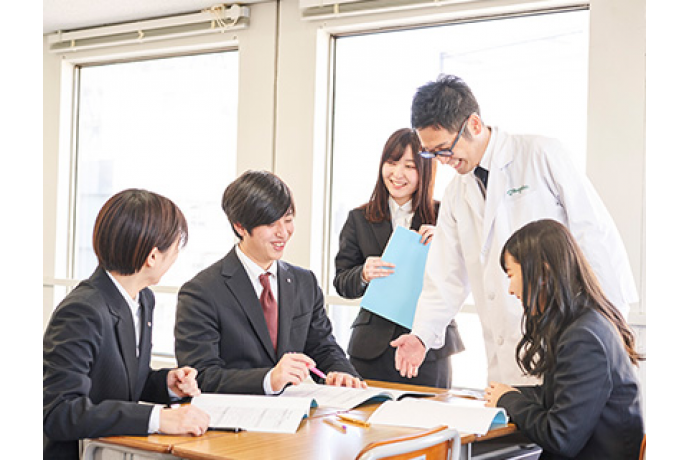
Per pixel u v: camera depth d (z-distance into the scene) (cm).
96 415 182
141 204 200
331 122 401
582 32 336
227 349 250
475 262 298
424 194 334
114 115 475
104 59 473
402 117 382
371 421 209
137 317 212
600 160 318
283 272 266
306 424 203
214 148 440
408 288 325
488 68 359
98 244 198
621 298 273
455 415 210
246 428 194
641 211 310
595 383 202
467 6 353
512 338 289
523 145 285
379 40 388
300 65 398
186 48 440
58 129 480
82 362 189
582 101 335
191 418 188
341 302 385
